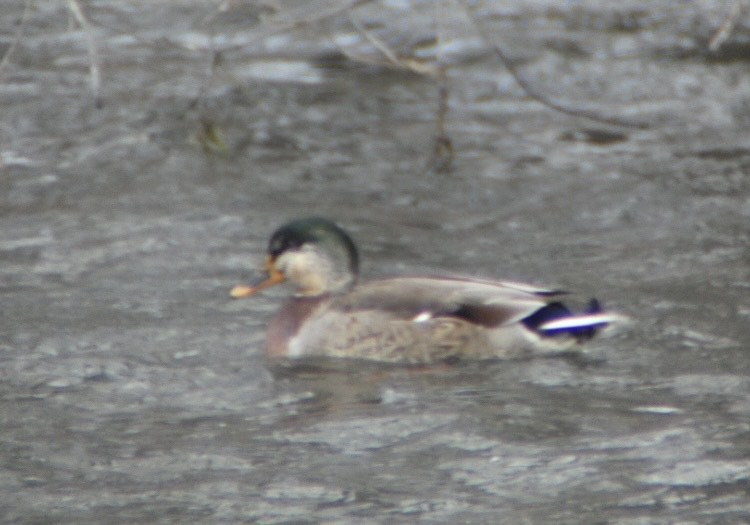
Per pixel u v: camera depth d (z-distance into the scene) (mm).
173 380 11758
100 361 12180
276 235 12875
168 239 15859
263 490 9508
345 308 12414
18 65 22328
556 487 9461
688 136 20094
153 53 22797
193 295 14102
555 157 19266
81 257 15250
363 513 9117
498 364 12055
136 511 9211
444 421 10664
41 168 18641
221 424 10773
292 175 18625
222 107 20922
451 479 9633
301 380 11742
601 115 20969
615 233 16297
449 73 22453
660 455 9945
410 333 12133
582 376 11664
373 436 10438
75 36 23547
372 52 23047
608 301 13758
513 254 15609
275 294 14195
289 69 22453
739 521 8883
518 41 23641
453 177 18547
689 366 11883
